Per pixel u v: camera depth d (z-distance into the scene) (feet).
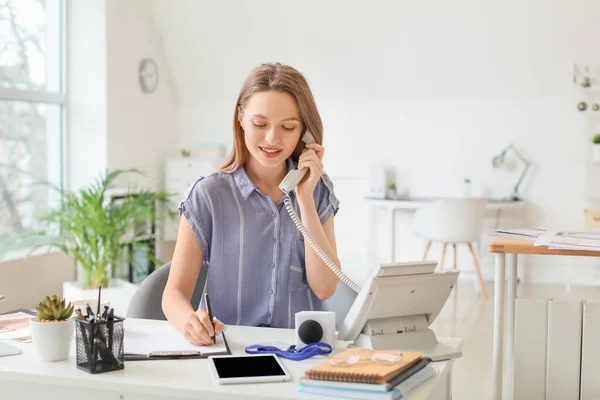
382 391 4.43
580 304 6.77
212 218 6.55
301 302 6.73
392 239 21.26
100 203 16.38
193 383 4.78
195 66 23.02
